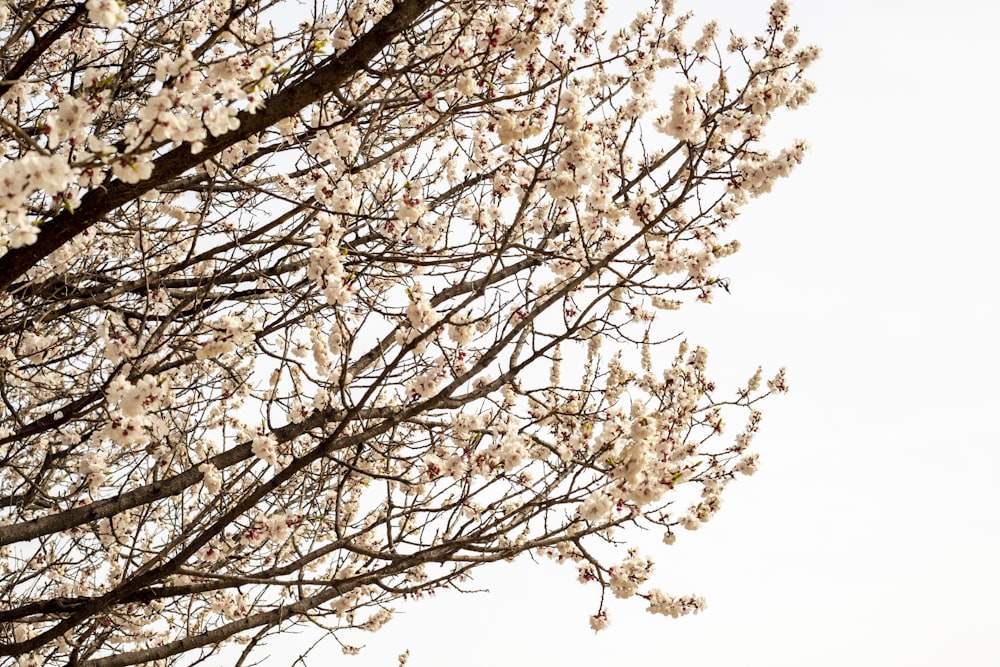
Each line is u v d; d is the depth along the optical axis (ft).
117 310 20.66
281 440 17.69
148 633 21.52
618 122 21.57
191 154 13.60
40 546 20.18
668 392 17.84
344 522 20.36
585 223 17.98
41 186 10.39
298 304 17.88
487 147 20.08
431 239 20.04
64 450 20.27
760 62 20.13
